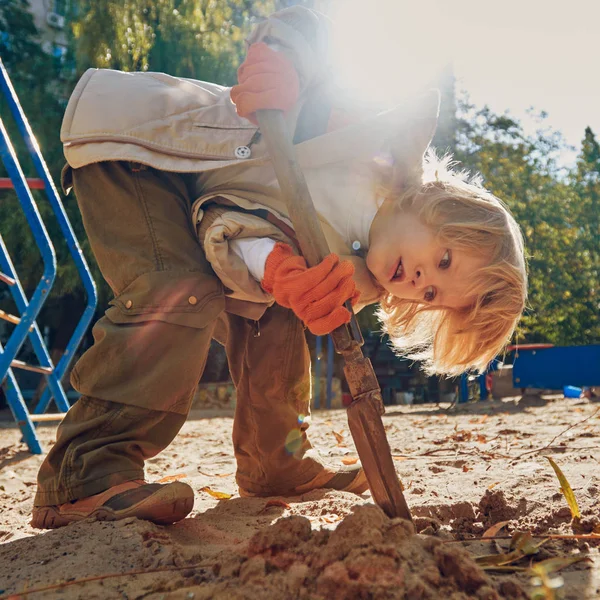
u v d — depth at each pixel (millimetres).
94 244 2170
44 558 1677
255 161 2125
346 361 1706
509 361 10859
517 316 2125
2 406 14312
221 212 2076
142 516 1917
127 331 2051
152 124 2166
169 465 3926
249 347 2480
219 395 11992
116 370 2037
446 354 2264
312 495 2514
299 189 1789
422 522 1858
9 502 2871
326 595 1230
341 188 2152
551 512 2018
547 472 2719
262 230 2016
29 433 4695
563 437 4297
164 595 1356
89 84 2271
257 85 1892
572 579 1452
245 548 1465
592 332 21016
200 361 2111
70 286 13062
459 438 4617
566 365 9938
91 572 1561
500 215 2057
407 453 3865
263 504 2408
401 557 1300
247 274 2008
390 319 2400
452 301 2086
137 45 13062
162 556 1635
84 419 2064
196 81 2432
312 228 1771
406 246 2012
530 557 1604
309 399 2623
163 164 2121
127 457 2047
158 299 2053
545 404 8906
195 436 6047
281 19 2207
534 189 19938
